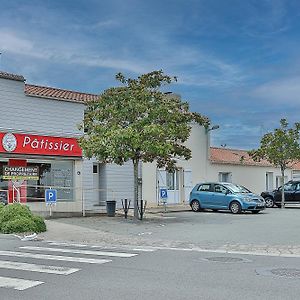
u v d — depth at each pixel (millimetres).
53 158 24281
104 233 16312
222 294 7316
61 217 21594
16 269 9609
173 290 7609
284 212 26031
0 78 22578
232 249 12664
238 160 37656
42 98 24062
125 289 7719
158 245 13625
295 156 31125
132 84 20609
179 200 31672
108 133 19328
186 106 21047
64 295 7391
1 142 22250
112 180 26922
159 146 19156
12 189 22406
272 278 8531
